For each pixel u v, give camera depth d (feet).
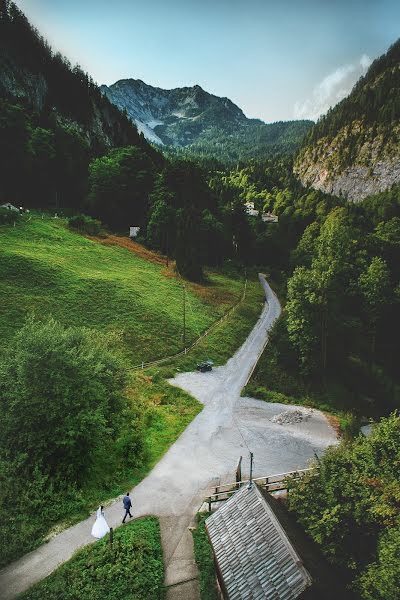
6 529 87.25
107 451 116.37
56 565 82.48
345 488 77.20
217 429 145.89
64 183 390.83
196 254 305.32
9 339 172.55
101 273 253.24
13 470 97.45
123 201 377.91
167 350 201.98
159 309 230.68
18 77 522.88
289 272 344.49
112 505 101.45
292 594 61.05
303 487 84.58
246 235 406.41
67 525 92.84
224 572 70.28
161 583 81.15
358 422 160.86
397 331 227.20
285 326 222.48
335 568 71.36
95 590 76.59
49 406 101.19
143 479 112.78
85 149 426.51
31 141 354.95
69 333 124.88
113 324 206.69
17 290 207.10
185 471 118.21
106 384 123.85
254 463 127.34
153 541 90.38
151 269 289.53
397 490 68.85
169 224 331.98
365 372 214.28
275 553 67.05
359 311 225.15
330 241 203.00
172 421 146.00
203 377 188.44
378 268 212.02
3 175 340.59
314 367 196.85
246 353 217.97
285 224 433.48
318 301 193.47
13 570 81.10
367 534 73.61
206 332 227.81
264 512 73.87
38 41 635.25
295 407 174.40
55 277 226.99
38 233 283.59
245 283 333.01
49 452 100.83
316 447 141.69
